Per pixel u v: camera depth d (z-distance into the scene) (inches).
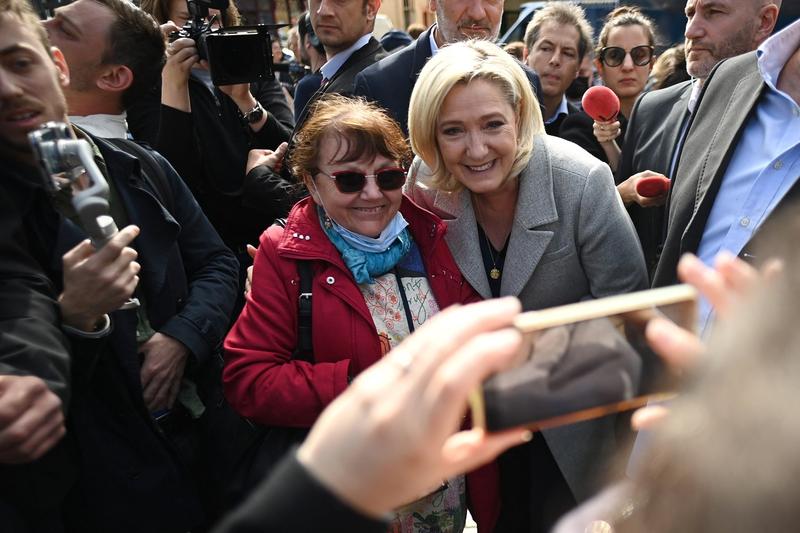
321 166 66.1
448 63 66.1
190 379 75.2
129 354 62.0
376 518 18.3
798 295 15.5
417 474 18.2
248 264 112.5
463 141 65.9
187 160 103.9
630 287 69.1
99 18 79.5
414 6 614.2
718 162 69.1
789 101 63.4
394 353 19.6
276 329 66.4
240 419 74.4
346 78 119.7
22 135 58.4
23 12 59.6
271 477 19.2
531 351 21.5
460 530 70.5
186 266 79.6
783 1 215.3
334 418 18.8
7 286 52.2
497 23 114.0
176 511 63.8
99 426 60.3
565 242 69.1
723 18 90.1
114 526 60.4
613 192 70.1
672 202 75.9
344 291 65.3
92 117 82.0
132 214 67.7
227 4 109.1
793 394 14.2
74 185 52.9
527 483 73.2
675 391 21.1
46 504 54.1
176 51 102.1
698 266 22.8
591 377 21.6
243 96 113.3
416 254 70.7
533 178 69.5
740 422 14.5
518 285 69.4
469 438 20.9
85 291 53.9
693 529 15.0
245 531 18.3
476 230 71.8
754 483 13.9
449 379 17.6
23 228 57.6
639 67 148.0
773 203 63.2
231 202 110.0
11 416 45.4
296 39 245.6
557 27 142.8
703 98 75.1
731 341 15.8
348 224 66.7
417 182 75.9
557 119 148.4
